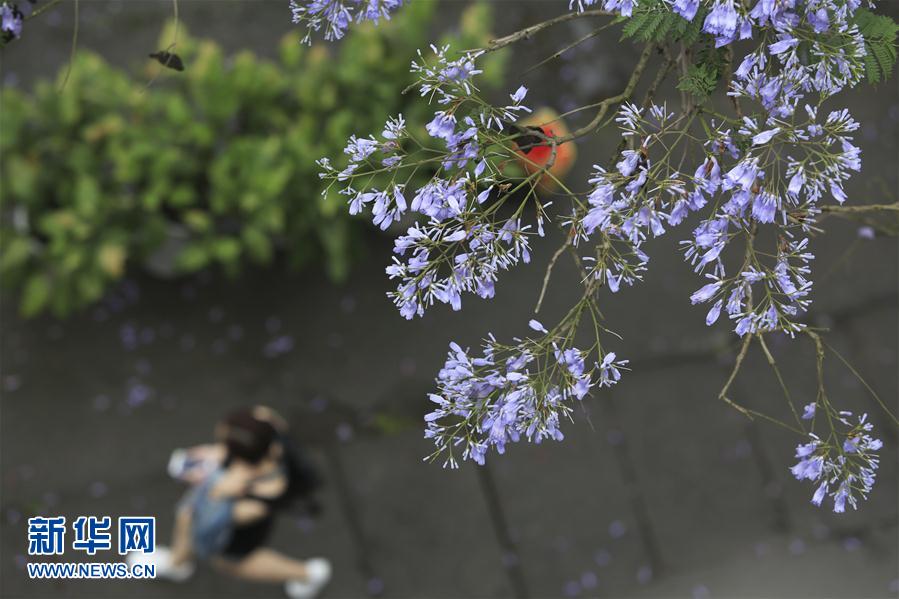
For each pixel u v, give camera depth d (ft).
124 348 25.17
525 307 24.91
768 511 23.99
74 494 24.09
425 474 24.35
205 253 23.80
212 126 23.65
